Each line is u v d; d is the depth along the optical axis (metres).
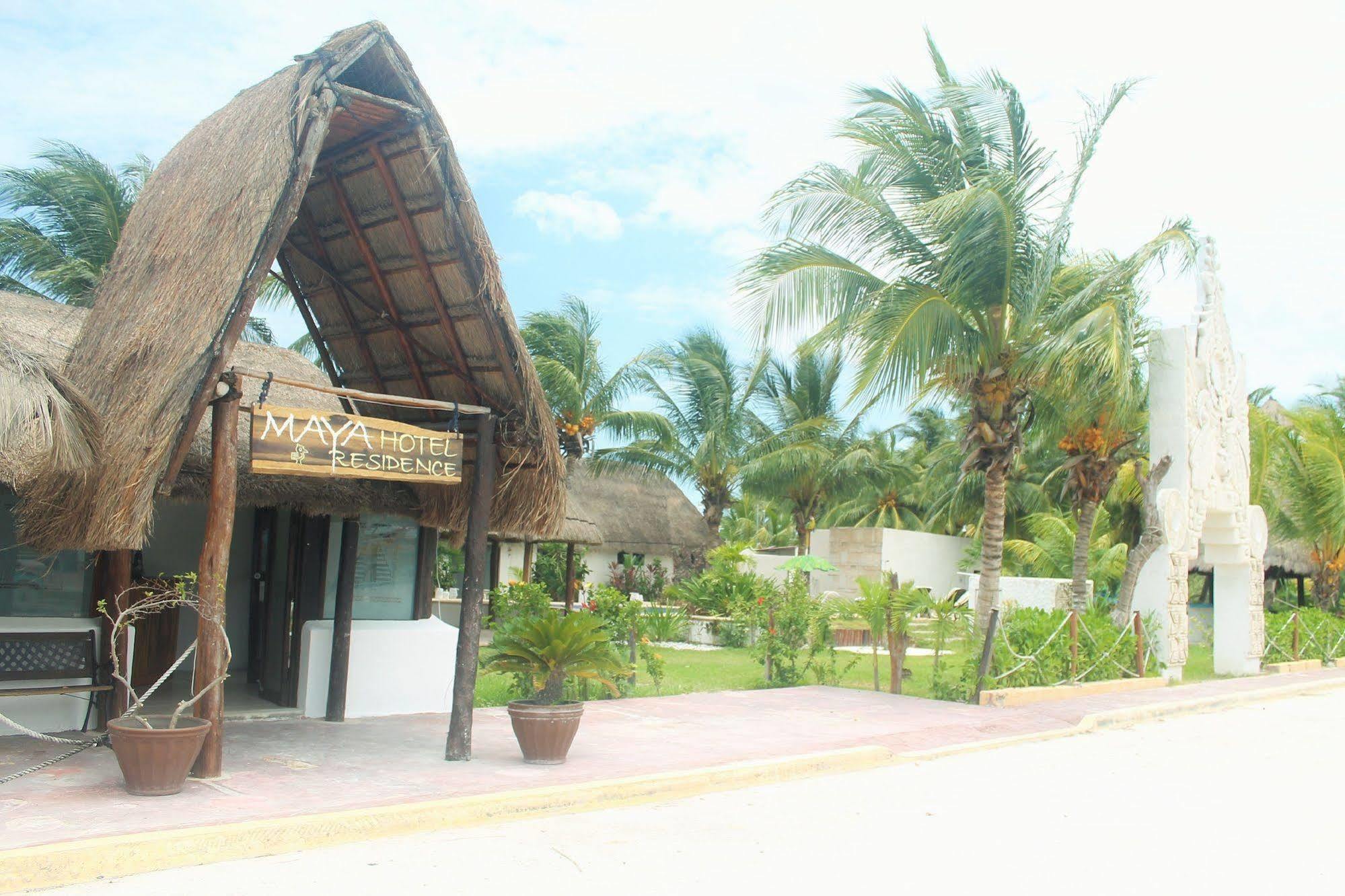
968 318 16.06
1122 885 5.95
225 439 7.18
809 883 5.76
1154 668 17.41
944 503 37.31
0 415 6.17
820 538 32.25
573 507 22.06
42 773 7.39
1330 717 14.55
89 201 24.59
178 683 12.01
